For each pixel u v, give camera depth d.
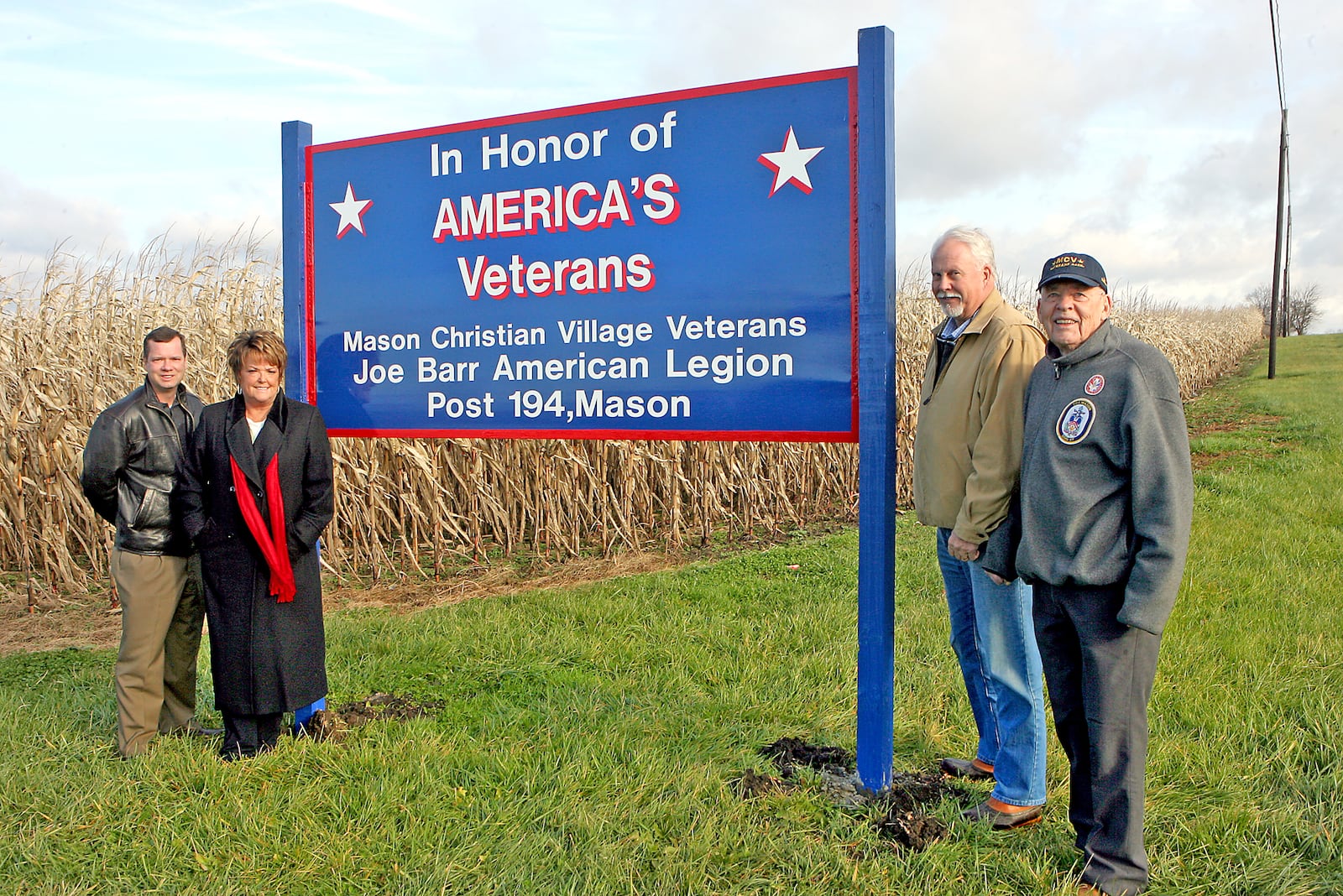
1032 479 2.72
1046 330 2.92
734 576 6.86
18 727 3.94
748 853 2.84
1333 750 3.48
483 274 3.97
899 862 2.80
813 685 4.42
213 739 3.87
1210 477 10.47
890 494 3.21
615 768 3.42
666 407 3.62
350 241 4.25
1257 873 2.71
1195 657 4.57
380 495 7.27
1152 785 3.27
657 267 3.60
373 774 3.38
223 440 3.53
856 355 3.29
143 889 2.74
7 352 7.70
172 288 8.55
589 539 8.52
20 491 6.87
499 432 3.97
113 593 6.84
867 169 3.15
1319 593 5.76
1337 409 16.72
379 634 5.43
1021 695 3.02
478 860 2.81
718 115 3.46
